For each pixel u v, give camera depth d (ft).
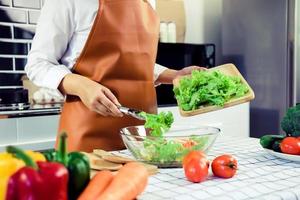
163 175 2.81
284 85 7.76
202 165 2.57
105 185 2.08
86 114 4.05
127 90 4.22
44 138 5.67
